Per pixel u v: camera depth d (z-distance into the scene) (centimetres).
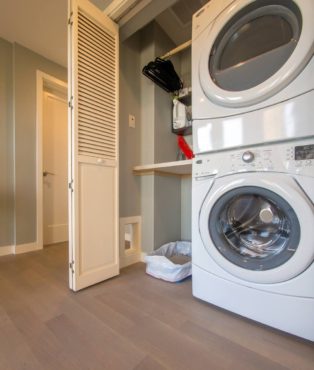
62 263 182
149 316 106
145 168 178
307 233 82
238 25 108
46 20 191
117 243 157
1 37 211
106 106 153
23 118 221
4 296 124
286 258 88
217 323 101
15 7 177
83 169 137
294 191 84
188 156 201
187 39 212
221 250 105
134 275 157
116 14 152
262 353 82
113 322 101
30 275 156
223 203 105
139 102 198
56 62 248
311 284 83
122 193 177
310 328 84
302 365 77
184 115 199
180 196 219
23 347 84
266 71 94
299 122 85
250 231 110
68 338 90
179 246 196
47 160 252
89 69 141
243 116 99
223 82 106
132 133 189
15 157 214
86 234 137
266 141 93
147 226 189
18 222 215
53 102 260
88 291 131
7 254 209
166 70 182
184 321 102
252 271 95
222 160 106
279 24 100
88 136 140
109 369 75
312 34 82
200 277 116
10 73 218
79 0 135
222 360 79
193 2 172
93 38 144
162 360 79
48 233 251
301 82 85
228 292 105
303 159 85
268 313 93
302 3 85
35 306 114
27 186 222
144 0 141
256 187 94
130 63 188
